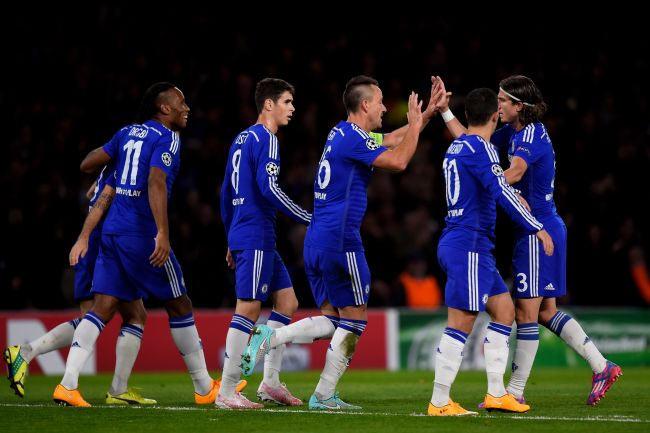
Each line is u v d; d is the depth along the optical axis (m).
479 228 24.70
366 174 25.84
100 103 61.50
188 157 58.41
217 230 52.50
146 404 27.83
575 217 58.62
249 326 26.55
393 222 58.50
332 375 26.22
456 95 69.44
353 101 26.09
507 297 25.52
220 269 51.91
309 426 22.23
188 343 28.03
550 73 70.81
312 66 67.19
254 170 26.53
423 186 61.09
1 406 26.73
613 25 74.56
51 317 45.25
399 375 45.22
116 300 27.34
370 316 49.69
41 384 38.09
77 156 57.31
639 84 71.62
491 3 74.62
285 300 28.39
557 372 47.19
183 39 66.81
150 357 47.12
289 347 48.41
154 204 26.62
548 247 26.47
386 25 73.12
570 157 63.31
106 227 27.28
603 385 27.83
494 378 25.42
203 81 63.34
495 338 25.44
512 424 22.55
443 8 74.69
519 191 27.77
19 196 53.09
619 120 67.81
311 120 63.47
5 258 50.31
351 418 23.66
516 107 27.64
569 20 74.69
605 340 51.28
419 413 25.22
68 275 50.72
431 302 54.75
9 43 64.19
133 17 67.31
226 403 26.22
